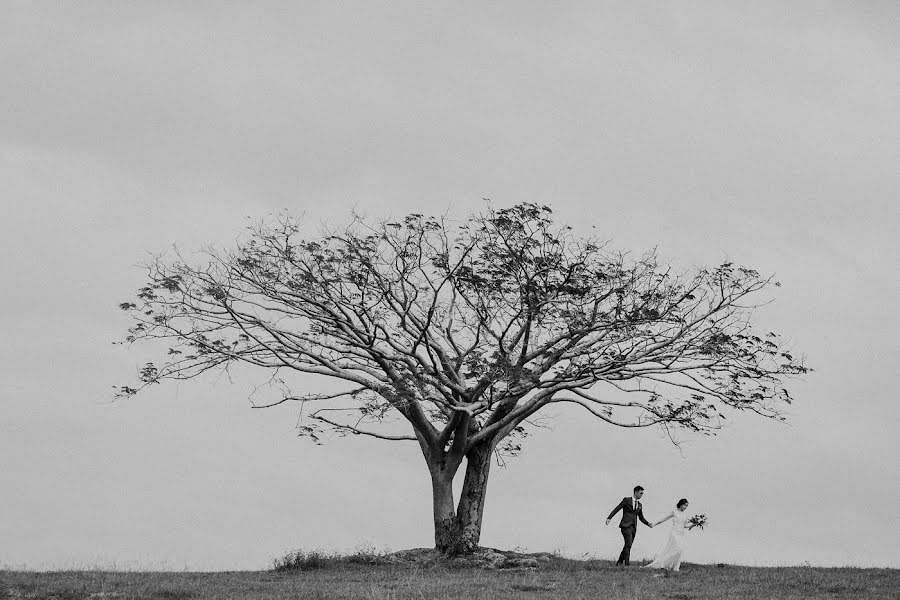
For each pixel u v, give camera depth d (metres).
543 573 25.45
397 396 30.64
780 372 30.06
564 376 30.66
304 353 31.22
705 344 30.16
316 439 31.78
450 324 32.88
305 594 20.25
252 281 31.03
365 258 29.86
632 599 19.88
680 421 30.55
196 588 21.11
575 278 29.58
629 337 30.61
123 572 24.91
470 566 28.47
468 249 29.91
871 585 22.75
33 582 21.33
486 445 32.56
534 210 28.88
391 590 20.88
